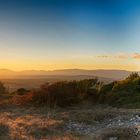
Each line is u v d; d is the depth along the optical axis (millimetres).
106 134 13891
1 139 12727
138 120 17328
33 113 22812
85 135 14562
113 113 20266
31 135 14422
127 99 27812
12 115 21578
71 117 19547
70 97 27438
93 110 22578
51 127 16438
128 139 12906
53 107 26094
